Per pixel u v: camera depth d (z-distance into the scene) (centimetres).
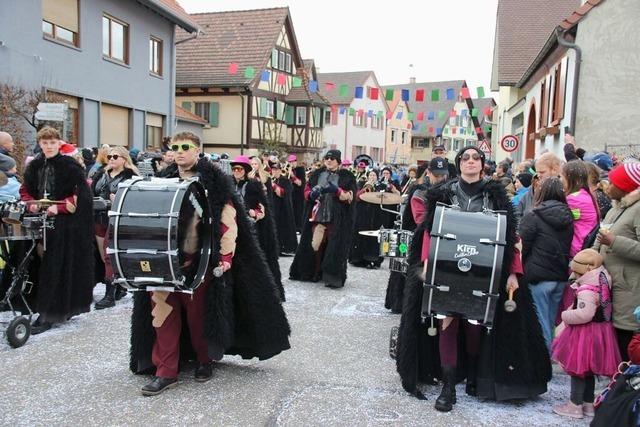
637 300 389
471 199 410
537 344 418
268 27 3089
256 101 2984
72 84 1571
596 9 1265
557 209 465
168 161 812
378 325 628
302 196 1374
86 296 577
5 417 379
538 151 1912
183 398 416
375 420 390
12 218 523
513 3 2747
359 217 999
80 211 564
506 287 398
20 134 1351
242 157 700
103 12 1691
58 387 430
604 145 1272
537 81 1966
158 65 2036
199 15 3241
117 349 516
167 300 427
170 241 377
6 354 497
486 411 409
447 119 4978
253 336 457
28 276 566
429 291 374
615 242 386
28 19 1410
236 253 443
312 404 412
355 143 4428
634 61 1245
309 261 855
